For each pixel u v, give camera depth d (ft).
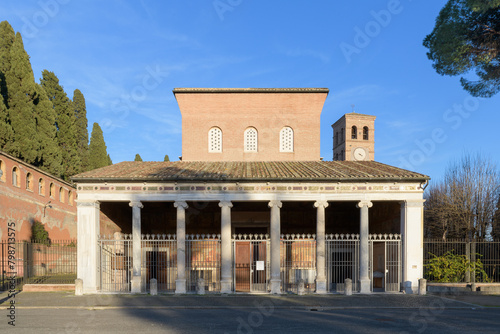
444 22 58.39
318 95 93.04
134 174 64.28
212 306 51.29
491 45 56.44
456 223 106.01
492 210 102.58
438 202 119.65
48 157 111.14
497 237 100.83
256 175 63.67
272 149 92.07
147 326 39.78
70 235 119.44
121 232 76.33
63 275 85.51
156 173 65.36
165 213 80.23
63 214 114.73
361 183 63.31
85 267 61.87
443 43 58.39
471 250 76.84
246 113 92.79
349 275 79.10
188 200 63.16
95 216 62.75
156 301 55.01
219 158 91.71
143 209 80.28
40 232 96.17
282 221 79.82
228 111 92.89
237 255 77.25
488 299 59.00
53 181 108.58
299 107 92.89
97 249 62.90
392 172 66.39
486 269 75.46
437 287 65.67
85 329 38.50
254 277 76.74
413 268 62.39
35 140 103.76
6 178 85.05
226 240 62.59
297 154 91.86
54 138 116.88
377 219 77.10
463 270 70.79
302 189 63.26
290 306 51.52
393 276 66.90
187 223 79.36
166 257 79.20
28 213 93.76
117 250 73.82
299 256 78.64
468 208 103.35
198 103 93.04
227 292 61.72
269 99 93.04
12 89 102.58
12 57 103.86
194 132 92.43
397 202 66.44
